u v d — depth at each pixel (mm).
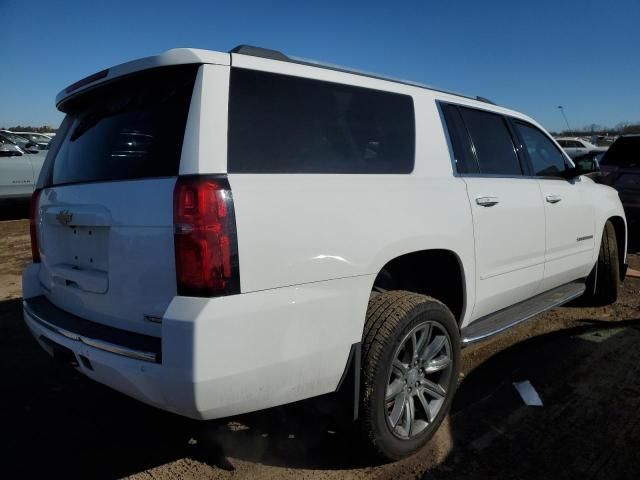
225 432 3074
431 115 3166
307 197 2312
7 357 4113
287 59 2545
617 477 2646
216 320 2002
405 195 2756
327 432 3061
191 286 2035
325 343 2336
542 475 2660
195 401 2010
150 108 2400
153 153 2273
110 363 2191
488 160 3568
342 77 2727
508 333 4648
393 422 2666
